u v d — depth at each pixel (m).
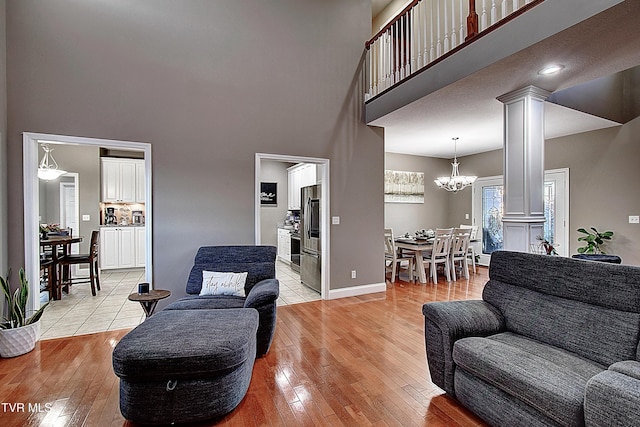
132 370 1.72
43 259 4.45
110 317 3.72
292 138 4.26
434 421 1.88
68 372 2.44
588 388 1.31
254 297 2.67
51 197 6.42
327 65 4.50
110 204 6.91
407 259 5.70
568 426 1.38
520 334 2.12
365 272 4.79
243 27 4.00
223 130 3.88
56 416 1.92
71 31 3.26
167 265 3.63
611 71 2.94
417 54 4.28
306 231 5.21
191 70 3.74
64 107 3.22
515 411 1.62
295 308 4.06
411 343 2.98
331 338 3.09
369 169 4.80
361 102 4.73
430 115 4.28
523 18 2.55
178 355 1.75
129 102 3.46
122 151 6.92
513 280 2.34
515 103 3.39
